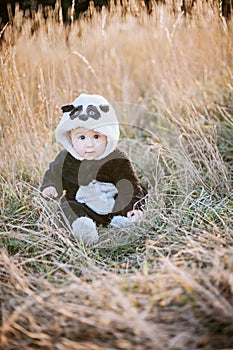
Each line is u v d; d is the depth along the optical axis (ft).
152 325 5.42
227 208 8.23
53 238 7.94
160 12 11.42
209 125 10.54
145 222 8.23
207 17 11.18
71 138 8.32
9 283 6.51
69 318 5.79
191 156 10.17
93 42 12.42
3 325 5.77
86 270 6.67
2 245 7.50
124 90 13.21
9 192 8.87
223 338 5.42
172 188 9.46
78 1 12.59
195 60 11.94
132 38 12.69
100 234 8.02
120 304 5.75
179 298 5.75
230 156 10.05
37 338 5.71
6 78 10.06
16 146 10.03
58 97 11.13
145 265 6.52
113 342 5.47
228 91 11.35
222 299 5.61
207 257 6.49
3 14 12.51
